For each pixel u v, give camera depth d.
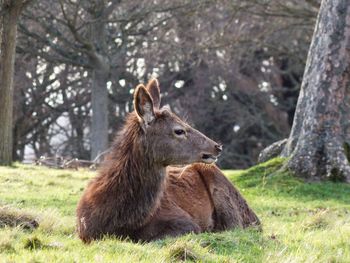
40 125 126.00
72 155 127.19
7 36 68.44
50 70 115.81
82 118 127.38
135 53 117.31
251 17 111.38
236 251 27.67
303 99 59.00
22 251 25.30
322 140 56.22
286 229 35.53
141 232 30.31
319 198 51.81
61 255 24.33
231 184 35.53
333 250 29.16
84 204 30.30
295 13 99.38
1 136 67.94
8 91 68.88
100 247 26.59
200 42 109.06
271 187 54.34
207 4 96.75
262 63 135.00
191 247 26.25
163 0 97.94
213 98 131.75
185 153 30.94
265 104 133.50
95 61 98.69
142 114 30.69
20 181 52.22
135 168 30.22
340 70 56.53
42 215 33.22
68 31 106.69
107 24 107.06
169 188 32.75
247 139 133.25
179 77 128.62
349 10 56.72
